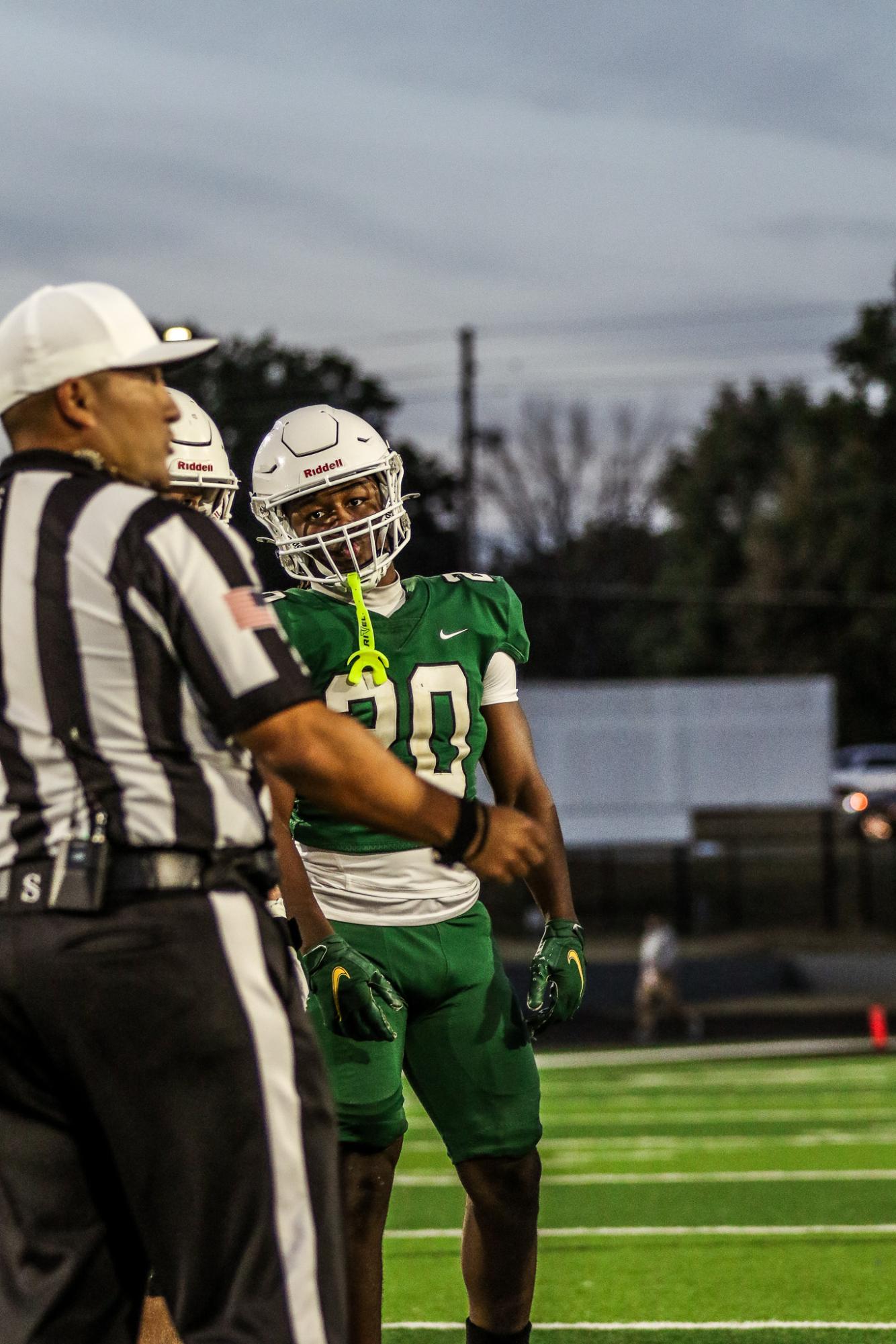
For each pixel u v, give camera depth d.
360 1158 6.71
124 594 4.61
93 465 4.93
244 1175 4.59
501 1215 6.95
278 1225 4.60
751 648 92.19
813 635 88.12
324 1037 6.69
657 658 104.81
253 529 25.20
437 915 7.04
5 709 4.68
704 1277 10.20
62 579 4.65
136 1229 4.89
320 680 7.09
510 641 7.44
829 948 55.44
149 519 4.67
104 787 4.60
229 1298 4.57
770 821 85.38
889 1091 23.27
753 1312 9.23
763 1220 12.26
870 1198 13.22
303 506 7.16
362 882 7.03
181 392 7.38
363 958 6.73
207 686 4.59
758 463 110.44
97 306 4.95
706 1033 40.69
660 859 72.12
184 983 4.56
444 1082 6.97
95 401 4.91
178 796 4.63
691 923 60.19
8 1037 4.70
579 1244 11.39
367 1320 6.68
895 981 49.97
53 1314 4.73
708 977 50.53
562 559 111.00
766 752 55.78
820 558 87.62
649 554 115.94
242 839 4.75
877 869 67.38
